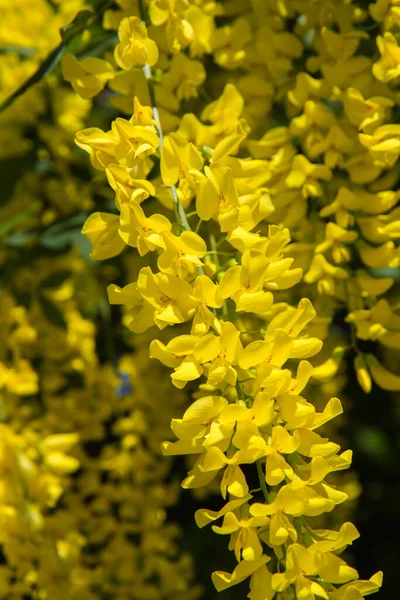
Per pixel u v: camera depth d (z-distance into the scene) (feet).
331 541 2.17
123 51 2.40
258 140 2.92
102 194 3.26
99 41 2.81
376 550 3.96
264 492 2.21
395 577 3.88
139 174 2.41
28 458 2.90
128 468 3.19
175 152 2.29
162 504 3.22
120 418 3.26
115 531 3.18
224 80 2.97
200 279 2.21
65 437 2.93
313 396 3.40
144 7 2.62
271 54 2.77
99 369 3.28
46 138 3.28
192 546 3.47
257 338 2.55
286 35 2.77
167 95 2.61
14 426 3.02
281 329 2.19
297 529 2.22
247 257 2.21
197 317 2.22
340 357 2.66
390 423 3.85
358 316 2.63
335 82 2.69
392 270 3.28
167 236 2.22
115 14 2.72
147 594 3.18
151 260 3.18
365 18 2.79
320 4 2.77
